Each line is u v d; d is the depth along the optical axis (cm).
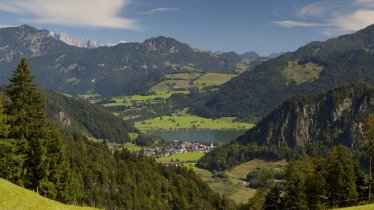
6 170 7850
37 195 6494
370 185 9381
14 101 8281
